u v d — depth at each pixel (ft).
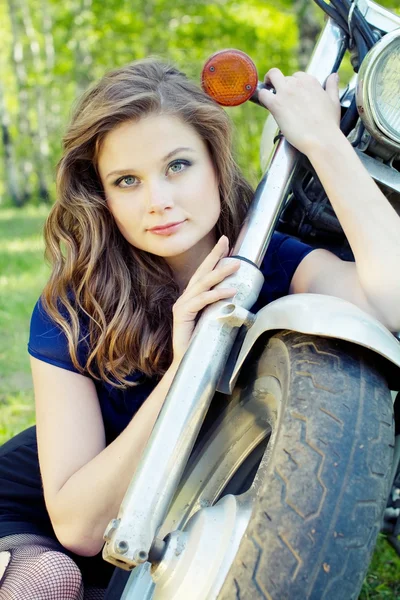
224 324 3.91
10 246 31.24
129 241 4.64
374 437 3.30
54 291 4.88
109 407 4.91
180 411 3.70
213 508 3.61
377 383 3.52
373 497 3.19
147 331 4.79
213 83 4.33
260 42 34.99
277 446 3.35
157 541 3.55
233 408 4.35
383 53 4.10
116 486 4.25
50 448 4.54
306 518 3.11
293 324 3.62
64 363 4.74
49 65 59.06
